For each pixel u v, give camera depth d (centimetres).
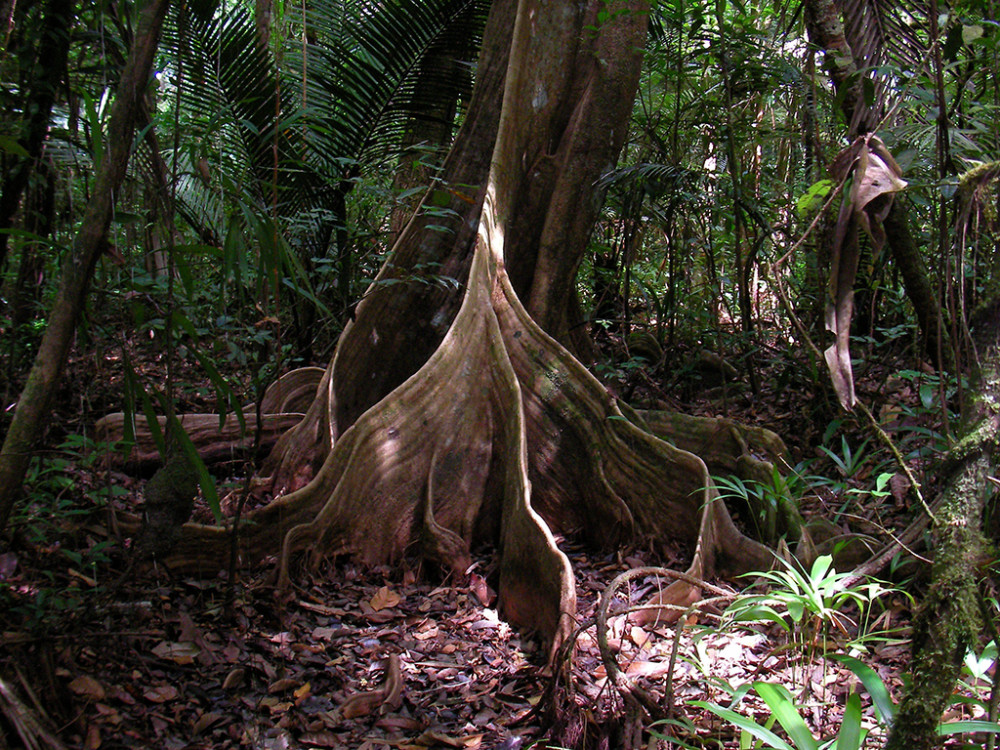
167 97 626
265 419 604
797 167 700
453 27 660
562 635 354
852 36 448
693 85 651
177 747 295
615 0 557
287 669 357
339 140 655
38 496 366
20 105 358
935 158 396
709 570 432
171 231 307
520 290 566
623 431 494
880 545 416
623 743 279
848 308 201
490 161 586
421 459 485
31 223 411
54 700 285
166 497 349
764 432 505
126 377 295
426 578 470
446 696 345
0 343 452
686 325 727
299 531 445
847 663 235
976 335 176
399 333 569
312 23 652
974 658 253
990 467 173
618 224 748
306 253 628
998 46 338
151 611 380
